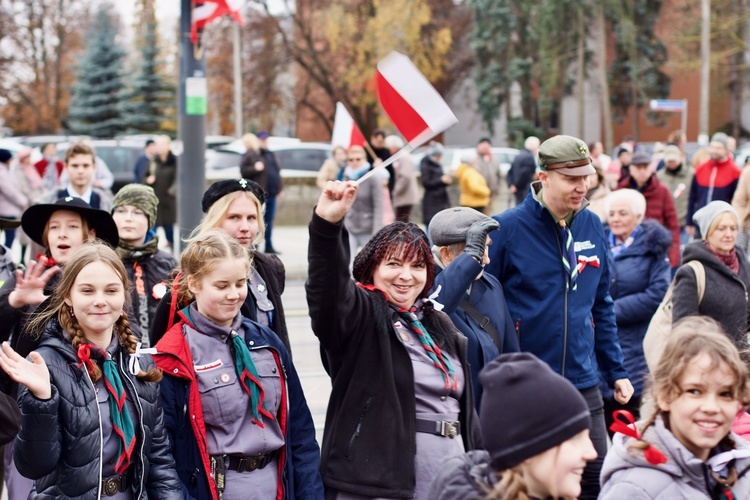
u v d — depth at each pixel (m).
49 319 4.24
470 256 4.96
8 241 17.86
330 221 4.16
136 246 6.18
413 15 46.50
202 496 4.29
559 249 5.63
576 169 5.48
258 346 4.50
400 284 4.41
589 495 5.52
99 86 52.34
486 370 3.01
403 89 4.68
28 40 61.19
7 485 5.07
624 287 7.21
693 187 15.11
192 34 13.52
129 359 4.18
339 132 15.68
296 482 4.48
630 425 3.50
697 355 3.43
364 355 4.34
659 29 50.31
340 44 47.72
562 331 5.58
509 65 50.84
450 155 32.91
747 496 3.50
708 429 3.44
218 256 4.42
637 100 49.22
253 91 52.25
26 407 3.82
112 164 26.38
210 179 25.77
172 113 53.12
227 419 4.34
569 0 45.50
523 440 2.88
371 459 4.25
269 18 51.16
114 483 4.08
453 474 3.12
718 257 6.41
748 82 51.03
